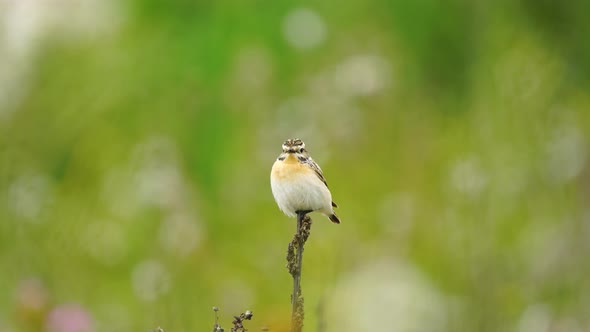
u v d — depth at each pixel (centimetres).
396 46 1530
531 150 1641
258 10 1484
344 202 1702
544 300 1552
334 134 1648
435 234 1655
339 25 1520
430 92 1577
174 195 1581
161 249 1573
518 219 1617
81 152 1606
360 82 1553
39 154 1612
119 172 1619
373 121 1642
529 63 1627
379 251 1645
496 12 1552
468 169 1603
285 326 1038
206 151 1559
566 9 1612
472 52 1538
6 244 1578
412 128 1659
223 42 1480
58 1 1519
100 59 1531
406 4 1497
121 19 1512
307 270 1585
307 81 1541
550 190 1667
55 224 1608
